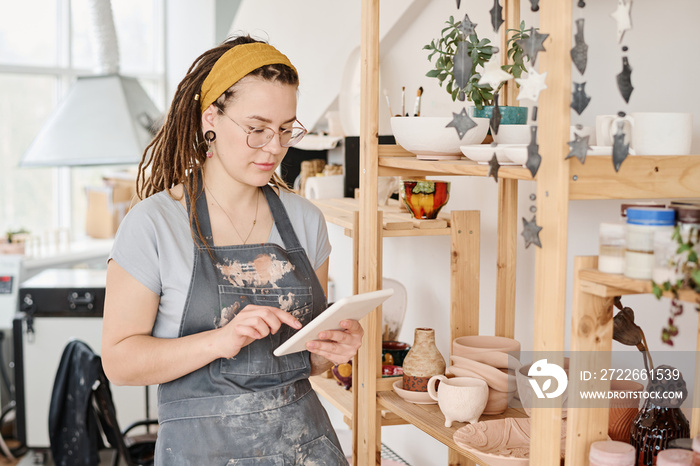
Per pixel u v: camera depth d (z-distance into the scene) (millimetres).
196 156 1510
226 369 1430
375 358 1795
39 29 5766
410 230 1813
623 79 1104
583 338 1155
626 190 1161
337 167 3010
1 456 3838
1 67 5559
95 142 4152
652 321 1535
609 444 1158
